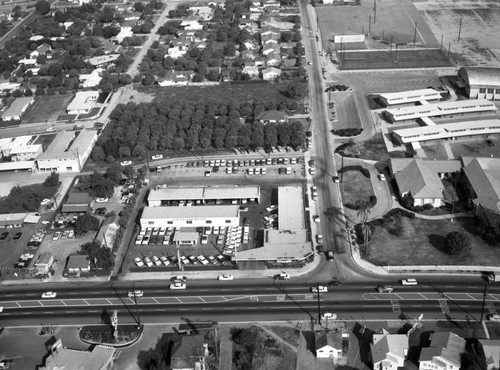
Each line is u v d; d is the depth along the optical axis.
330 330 197.62
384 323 199.50
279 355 189.75
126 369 188.12
